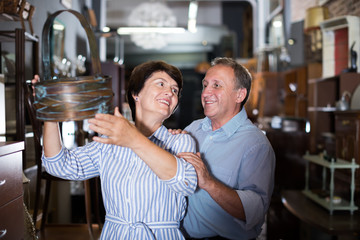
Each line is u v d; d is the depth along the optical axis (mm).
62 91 852
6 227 1432
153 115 1172
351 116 3432
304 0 6156
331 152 4539
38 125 2553
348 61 4227
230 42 12344
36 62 3186
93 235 2752
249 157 1509
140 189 1096
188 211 1578
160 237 1102
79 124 2904
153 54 14742
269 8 7809
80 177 1166
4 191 1417
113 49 13391
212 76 1616
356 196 3387
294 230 3160
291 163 4691
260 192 1478
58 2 3959
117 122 907
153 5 10258
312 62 5547
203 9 10523
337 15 4914
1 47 2699
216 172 1566
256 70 8031
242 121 1630
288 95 6453
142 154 958
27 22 3098
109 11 10352
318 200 3480
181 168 993
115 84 4820
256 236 1553
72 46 4418
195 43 13453
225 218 1522
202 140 1728
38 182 2646
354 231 2795
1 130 1870
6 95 2680
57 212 3463
